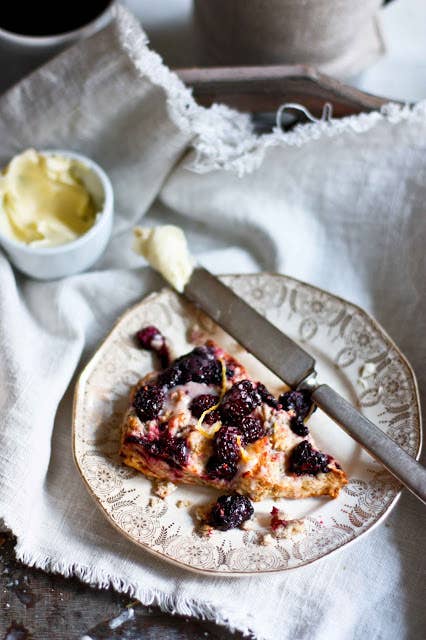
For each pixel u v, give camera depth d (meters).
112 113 0.57
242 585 0.50
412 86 0.64
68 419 0.55
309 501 0.51
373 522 0.50
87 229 0.57
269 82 0.55
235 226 0.59
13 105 0.57
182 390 0.52
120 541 0.51
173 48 0.64
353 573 0.51
